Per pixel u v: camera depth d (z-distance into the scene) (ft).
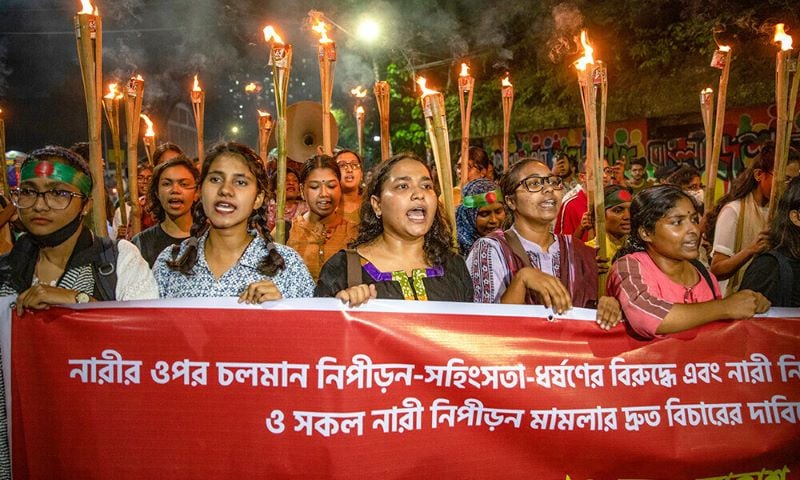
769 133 30.68
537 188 10.21
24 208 8.48
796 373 9.09
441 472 8.44
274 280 9.26
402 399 8.39
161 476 8.32
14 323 8.48
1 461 8.51
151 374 8.38
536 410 8.63
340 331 8.36
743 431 8.96
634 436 8.79
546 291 8.77
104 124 69.36
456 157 48.44
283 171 11.32
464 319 8.58
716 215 14.48
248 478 8.27
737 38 31.45
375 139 55.88
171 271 9.39
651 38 35.29
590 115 11.37
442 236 9.55
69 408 8.41
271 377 8.33
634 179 28.37
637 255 9.53
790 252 10.05
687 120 34.47
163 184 13.43
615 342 8.89
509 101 17.60
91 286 8.76
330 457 8.25
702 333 8.99
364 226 9.62
